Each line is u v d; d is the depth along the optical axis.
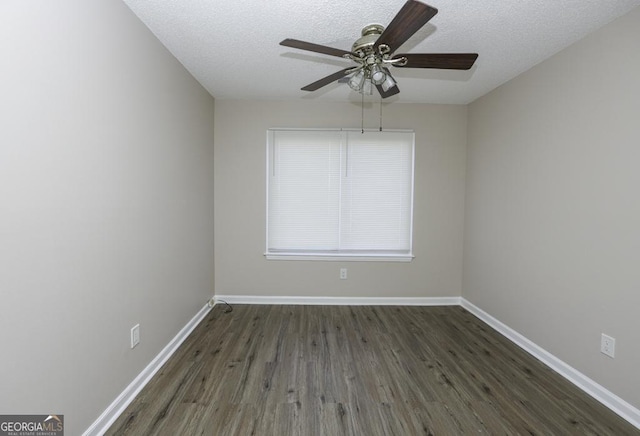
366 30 1.72
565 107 2.11
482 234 3.13
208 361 2.24
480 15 1.78
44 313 1.20
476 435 1.57
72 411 1.36
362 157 3.46
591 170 1.91
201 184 2.98
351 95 3.21
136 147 1.82
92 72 1.43
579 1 1.64
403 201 3.49
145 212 1.93
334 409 1.75
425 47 2.16
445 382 2.02
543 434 1.58
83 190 1.38
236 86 2.98
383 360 2.29
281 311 3.27
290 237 3.50
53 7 1.20
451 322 3.03
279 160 3.44
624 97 1.71
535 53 2.21
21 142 1.08
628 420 1.68
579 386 1.99
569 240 2.08
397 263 3.50
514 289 2.64
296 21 1.86
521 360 2.32
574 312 2.04
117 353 1.67
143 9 1.74
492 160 2.96
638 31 1.64
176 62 2.37
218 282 3.49
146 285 1.97
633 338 1.67
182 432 1.56
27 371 1.13
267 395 1.86
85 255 1.41
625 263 1.71
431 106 3.44
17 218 1.07
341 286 3.51
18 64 1.06
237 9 1.74
